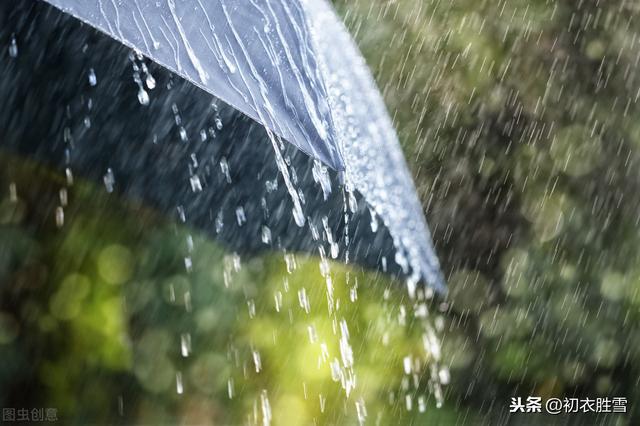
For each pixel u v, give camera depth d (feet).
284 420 16.94
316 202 9.04
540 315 18.71
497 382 18.37
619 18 20.90
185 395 16.67
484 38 21.01
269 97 8.41
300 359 17.39
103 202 16.51
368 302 18.19
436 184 19.81
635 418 18.08
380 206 9.38
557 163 19.81
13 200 15.69
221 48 8.41
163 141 8.39
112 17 7.97
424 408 17.75
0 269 15.71
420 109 20.53
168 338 16.88
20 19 7.86
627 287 18.67
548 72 20.66
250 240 9.25
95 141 8.30
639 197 19.42
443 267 19.13
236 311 17.38
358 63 10.32
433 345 18.20
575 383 18.45
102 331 15.99
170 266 17.01
